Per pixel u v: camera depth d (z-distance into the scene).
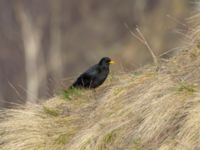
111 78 13.97
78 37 54.81
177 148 10.70
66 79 15.15
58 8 55.94
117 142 11.52
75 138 12.04
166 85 11.63
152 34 45.66
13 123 12.87
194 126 10.73
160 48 43.81
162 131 11.13
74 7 56.50
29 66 51.69
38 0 55.28
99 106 12.41
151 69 12.58
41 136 12.50
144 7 52.09
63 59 52.69
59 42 54.41
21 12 54.44
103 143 11.61
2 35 53.53
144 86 12.02
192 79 11.66
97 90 13.89
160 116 11.22
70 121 12.78
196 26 12.65
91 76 14.04
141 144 11.23
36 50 52.59
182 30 12.87
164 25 45.78
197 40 12.42
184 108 11.14
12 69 52.16
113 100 12.22
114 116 11.89
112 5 55.88
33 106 13.41
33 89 49.88
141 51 43.88
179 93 11.33
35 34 53.72
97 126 11.88
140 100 11.67
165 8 47.88
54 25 55.03
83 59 52.56
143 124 11.30
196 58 12.20
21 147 12.38
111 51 50.50
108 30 54.72
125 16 54.41
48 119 12.91
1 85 49.91
